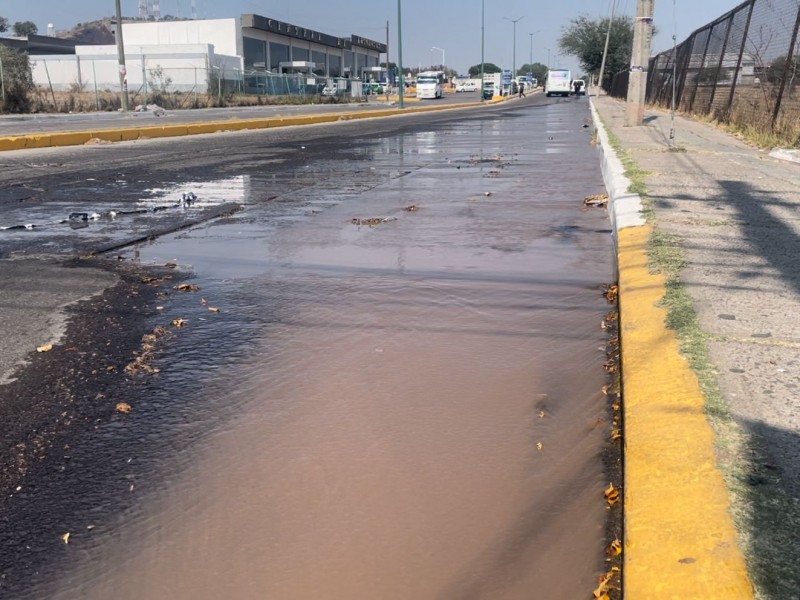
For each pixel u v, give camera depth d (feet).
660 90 105.40
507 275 17.47
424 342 13.12
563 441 9.47
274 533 7.77
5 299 15.89
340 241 21.57
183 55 198.70
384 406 10.60
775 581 5.69
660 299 12.66
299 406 10.65
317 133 75.51
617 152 38.32
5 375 11.80
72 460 9.25
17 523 8.00
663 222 19.29
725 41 65.77
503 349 12.72
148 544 7.63
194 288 16.63
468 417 10.21
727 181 27.17
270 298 15.85
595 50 290.56
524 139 63.62
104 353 12.73
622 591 6.31
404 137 68.33
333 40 323.37
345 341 13.21
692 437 7.88
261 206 28.14
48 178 37.40
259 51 260.62
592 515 7.88
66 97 141.28
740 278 13.83
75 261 19.43
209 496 8.45
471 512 8.02
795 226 18.75
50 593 6.95
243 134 73.87
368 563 7.27
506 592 6.79
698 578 5.82
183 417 10.36
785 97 45.29
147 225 24.40
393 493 8.42
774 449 7.59
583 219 24.66
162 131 69.00
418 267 18.35
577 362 12.08
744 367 9.64
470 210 26.68
